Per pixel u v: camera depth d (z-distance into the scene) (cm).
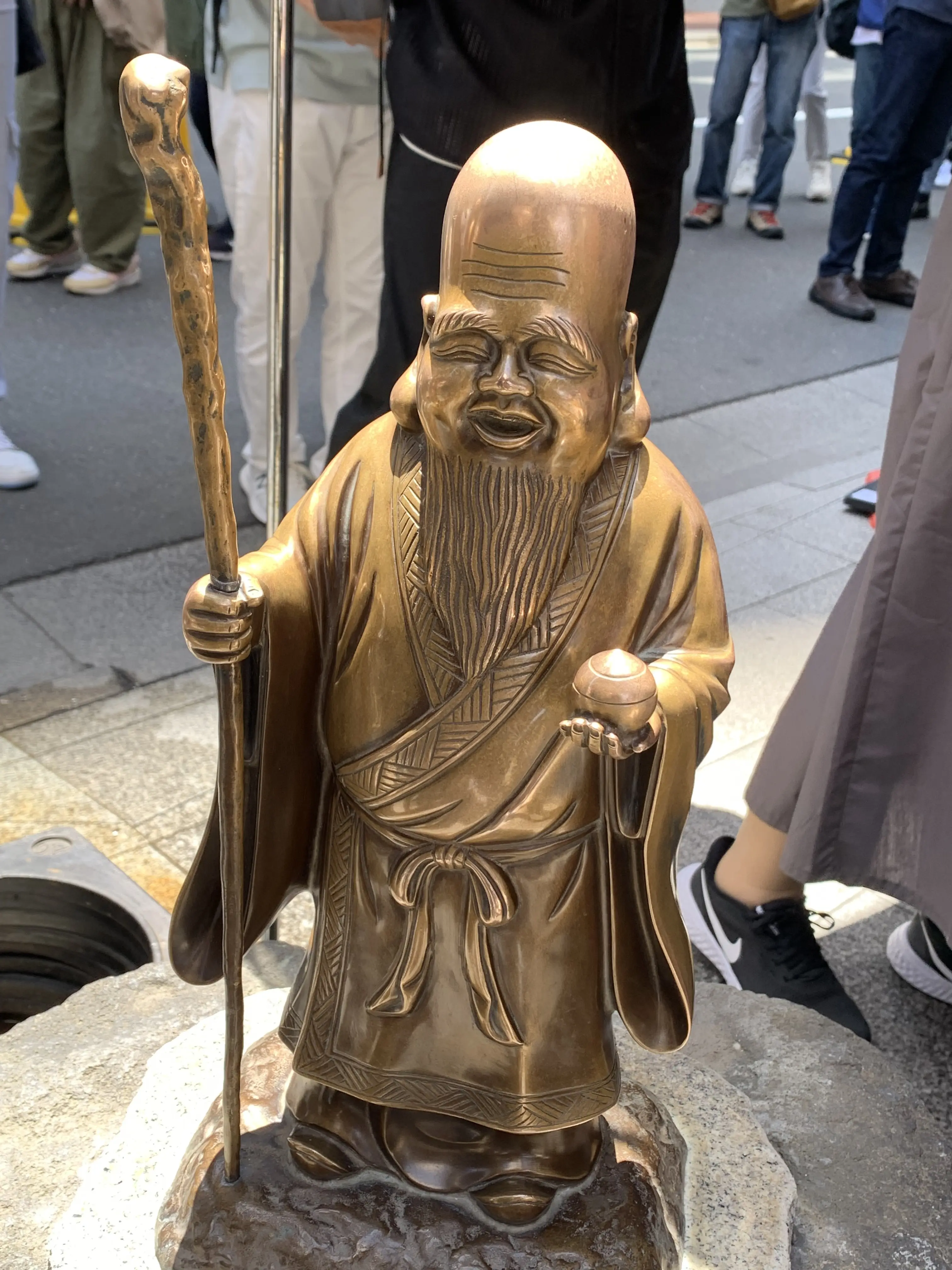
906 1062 205
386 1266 124
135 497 369
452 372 101
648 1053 161
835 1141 159
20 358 455
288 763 119
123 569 330
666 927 114
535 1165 128
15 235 558
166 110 83
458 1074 124
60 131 489
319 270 582
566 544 107
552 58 204
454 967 120
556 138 99
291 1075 144
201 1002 171
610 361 102
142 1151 142
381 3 221
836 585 349
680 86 226
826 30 570
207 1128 137
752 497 401
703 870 223
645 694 97
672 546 111
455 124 212
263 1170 131
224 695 107
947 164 845
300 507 119
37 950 217
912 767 182
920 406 171
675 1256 132
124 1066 160
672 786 107
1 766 254
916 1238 147
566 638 109
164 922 207
